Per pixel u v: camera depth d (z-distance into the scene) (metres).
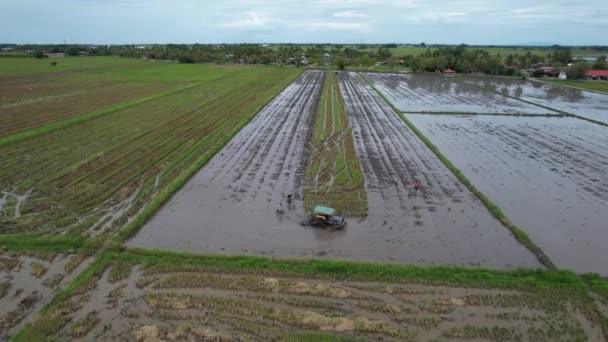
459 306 17.12
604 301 17.41
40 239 21.55
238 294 17.75
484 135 45.72
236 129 45.47
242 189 29.11
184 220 24.44
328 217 23.61
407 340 15.32
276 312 16.62
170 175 31.53
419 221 24.56
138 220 23.80
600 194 29.12
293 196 27.86
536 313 16.77
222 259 20.08
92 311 16.62
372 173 32.47
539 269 19.44
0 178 30.20
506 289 18.14
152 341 15.11
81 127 45.47
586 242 22.69
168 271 19.22
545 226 24.44
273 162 34.94
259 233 23.00
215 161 35.16
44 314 16.36
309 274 19.08
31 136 40.69
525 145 41.66
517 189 29.86
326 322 16.06
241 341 15.14
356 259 20.56
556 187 30.34
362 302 17.34
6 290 17.89
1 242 21.38
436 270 19.27
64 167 32.78
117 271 19.08
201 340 15.21
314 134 44.50
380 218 24.81
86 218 24.42
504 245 22.17
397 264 19.97
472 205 26.91
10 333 15.49
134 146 38.66
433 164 34.88
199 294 17.72
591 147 41.03
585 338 15.43
